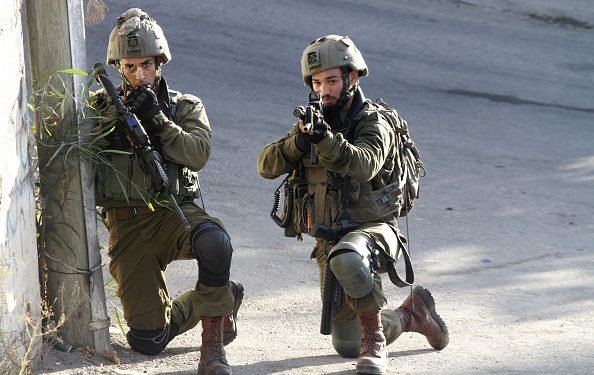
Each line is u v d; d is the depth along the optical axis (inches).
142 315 679.7
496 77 2086.6
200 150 646.5
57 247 651.5
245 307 868.6
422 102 1830.7
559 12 2613.2
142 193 647.8
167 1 2182.6
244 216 1152.2
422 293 752.3
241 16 2176.4
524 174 1471.5
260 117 1578.5
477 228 1189.1
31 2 641.0
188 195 664.4
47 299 659.4
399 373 684.1
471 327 836.0
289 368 680.4
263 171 692.7
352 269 619.2
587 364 717.3
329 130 625.6
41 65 643.5
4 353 563.5
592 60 2316.7
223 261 625.6
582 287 980.6
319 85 660.7
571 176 1485.0
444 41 2287.2
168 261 675.4
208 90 1685.5
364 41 2186.3
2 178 563.5
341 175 655.8
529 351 754.2
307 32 2164.1
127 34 637.3
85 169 647.1
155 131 634.8
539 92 2020.2
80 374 623.8
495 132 1706.4
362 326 668.1
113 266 682.2
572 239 1170.6
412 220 1201.4
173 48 1889.8
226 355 713.6
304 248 1063.6
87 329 658.8
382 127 655.8
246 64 1872.5
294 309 868.6
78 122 643.5
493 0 2650.1
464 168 1469.0
